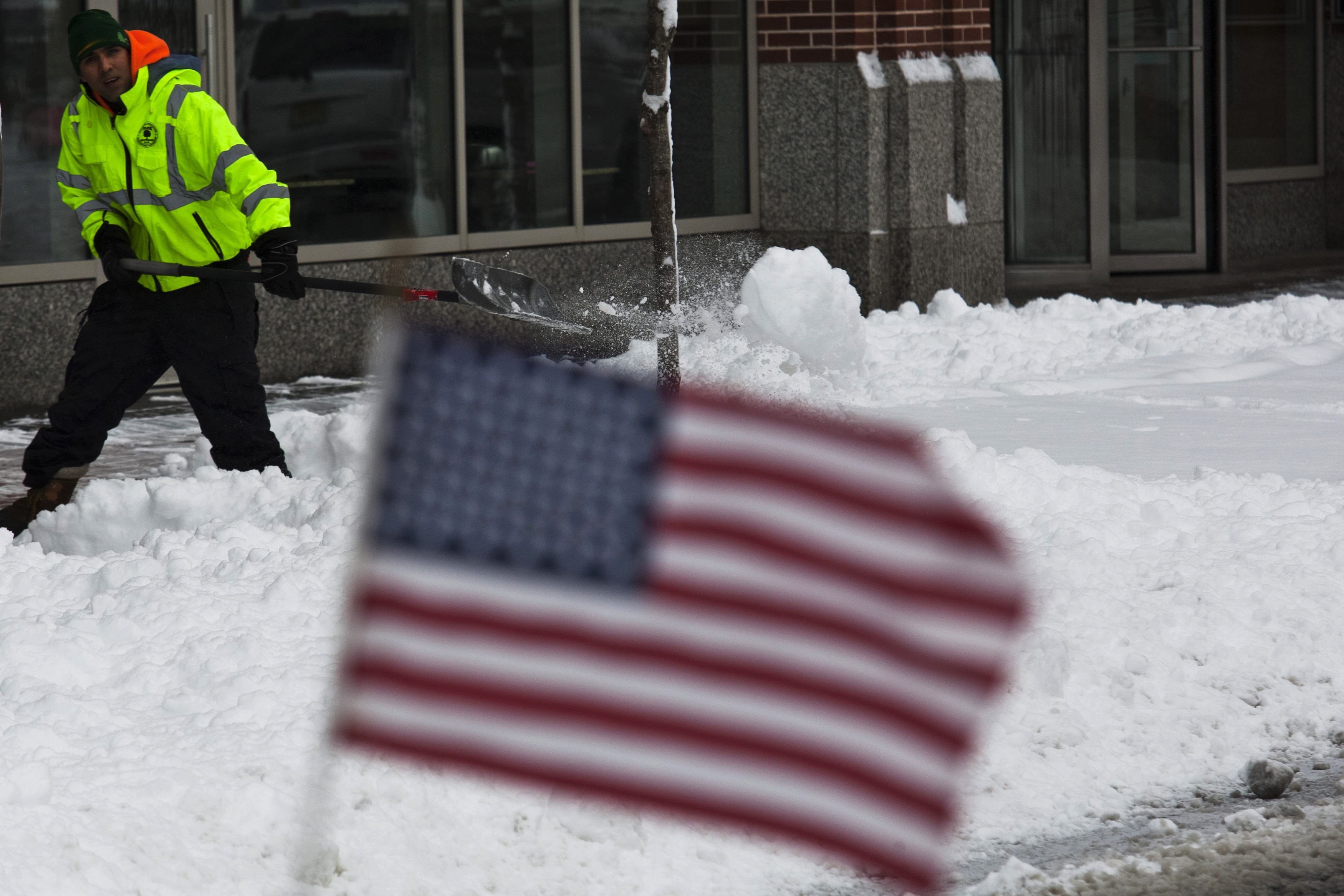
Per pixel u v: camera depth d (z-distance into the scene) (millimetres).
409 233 42688
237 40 39750
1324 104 67562
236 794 14633
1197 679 19188
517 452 9070
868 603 8906
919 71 47062
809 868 14969
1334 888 14898
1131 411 34125
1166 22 57125
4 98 37156
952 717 8992
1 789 13969
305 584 19875
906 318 44625
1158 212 58344
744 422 8883
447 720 9227
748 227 48250
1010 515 23781
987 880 14680
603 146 46062
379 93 42031
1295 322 42469
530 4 44281
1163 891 14742
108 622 18281
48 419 32969
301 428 28875
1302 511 24594
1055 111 54875
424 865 14281
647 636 9062
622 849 14898
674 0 26672
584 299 44875
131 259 25688
